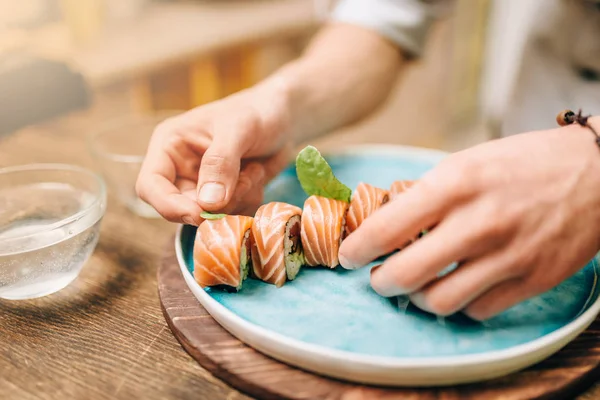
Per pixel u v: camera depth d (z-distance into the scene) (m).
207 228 0.37
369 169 0.52
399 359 0.31
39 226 0.42
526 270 0.32
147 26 1.03
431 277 0.33
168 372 0.34
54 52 0.84
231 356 0.34
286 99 0.49
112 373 0.34
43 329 0.38
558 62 0.64
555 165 0.33
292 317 0.35
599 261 0.40
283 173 0.52
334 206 0.40
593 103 0.61
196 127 0.44
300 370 0.33
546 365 0.33
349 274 0.39
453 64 1.54
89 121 0.68
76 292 0.41
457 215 0.32
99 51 0.89
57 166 0.45
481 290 0.33
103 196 0.41
